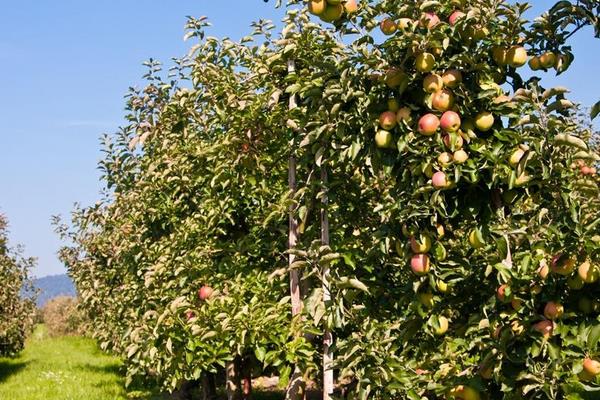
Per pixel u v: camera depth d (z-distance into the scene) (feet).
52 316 98.78
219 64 18.88
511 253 11.66
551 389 9.46
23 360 60.08
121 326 31.09
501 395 11.04
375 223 16.08
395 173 12.04
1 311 49.44
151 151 26.32
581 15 10.99
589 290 10.34
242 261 18.95
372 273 14.71
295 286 15.92
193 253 18.99
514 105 10.74
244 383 22.06
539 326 10.14
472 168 10.66
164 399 32.83
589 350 9.62
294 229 16.05
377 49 11.68
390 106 11.66
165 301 21.20
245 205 20.18
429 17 10.87
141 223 26.55
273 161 17.49
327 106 13.00
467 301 12.34
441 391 10.94
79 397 35.86
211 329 16.85
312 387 28.55
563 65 11.53
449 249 12.68
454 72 10.91
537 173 10.53
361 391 11.46
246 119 16.67
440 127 10.92
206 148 18.88
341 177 15.12
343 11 11.64
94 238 37.81
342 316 13.05
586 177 11.39
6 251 50.16
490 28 11.12
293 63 15.89
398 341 12.57
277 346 16.10
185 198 23.71
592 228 9.61
